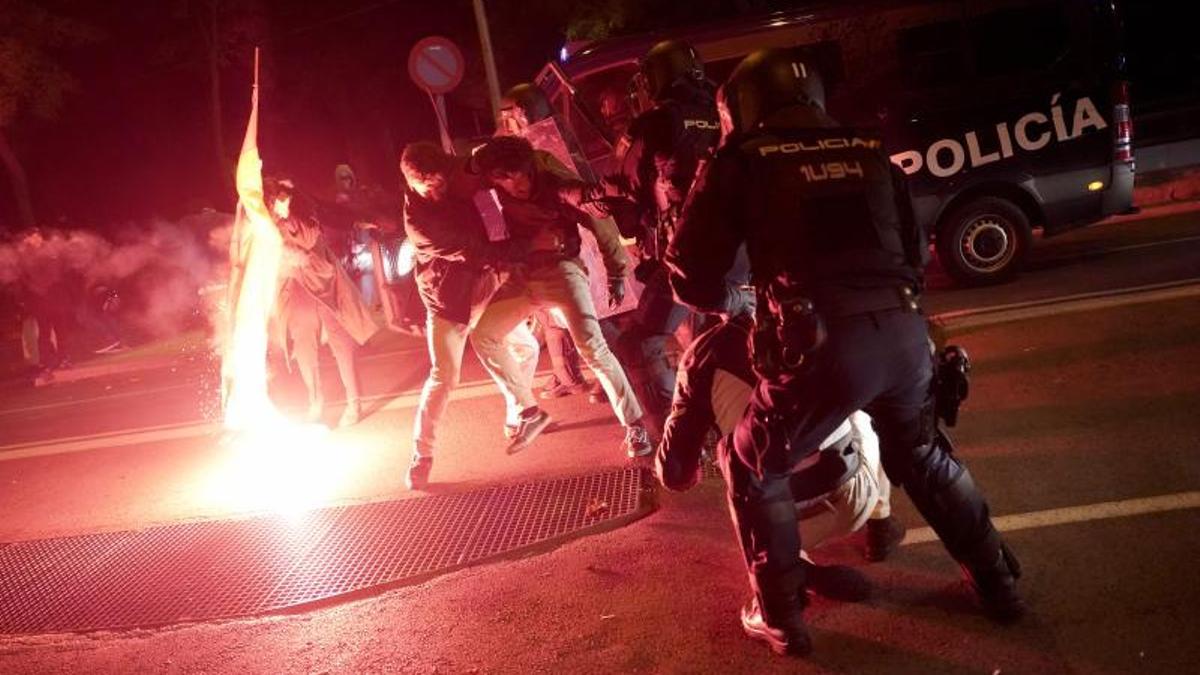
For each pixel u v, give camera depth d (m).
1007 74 9.11
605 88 9.36
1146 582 3.79
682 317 5.39
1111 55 9.01
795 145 3.34
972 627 3.68
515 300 5.74
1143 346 6.50
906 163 9.25
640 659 3.78
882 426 3.55
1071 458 4.98
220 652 4.34
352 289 7.58
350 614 4.52
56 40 19.27
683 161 4.67
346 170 7.93
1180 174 12.49
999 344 7.13
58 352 13.18
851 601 3.92
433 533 5.31
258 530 5.73
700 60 5.04
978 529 3.57
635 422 5.79
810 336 3.13
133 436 8.49
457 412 7.57
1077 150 9.09
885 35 9.21
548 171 5.50
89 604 5.04
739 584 4.23
